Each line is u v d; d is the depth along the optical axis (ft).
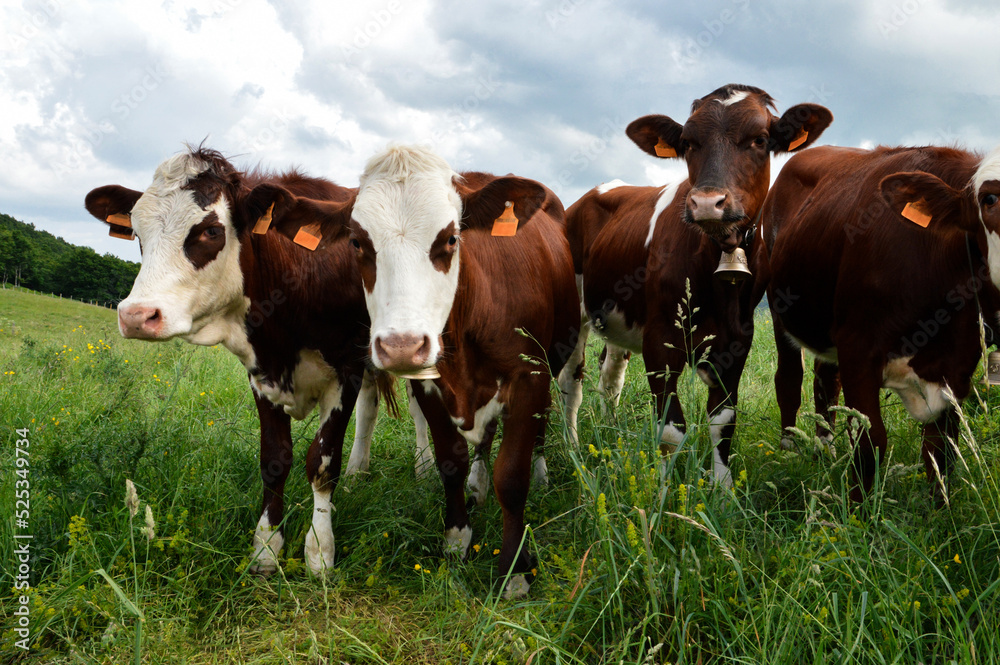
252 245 12.54
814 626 8.28
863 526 9.79
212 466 14.71
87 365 23.57
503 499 11.64
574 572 9.76
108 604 10.04
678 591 8.73
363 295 13.26
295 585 11.32
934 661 7.75
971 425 12.14
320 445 12.67
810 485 12.16
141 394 19.52
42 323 49.96
